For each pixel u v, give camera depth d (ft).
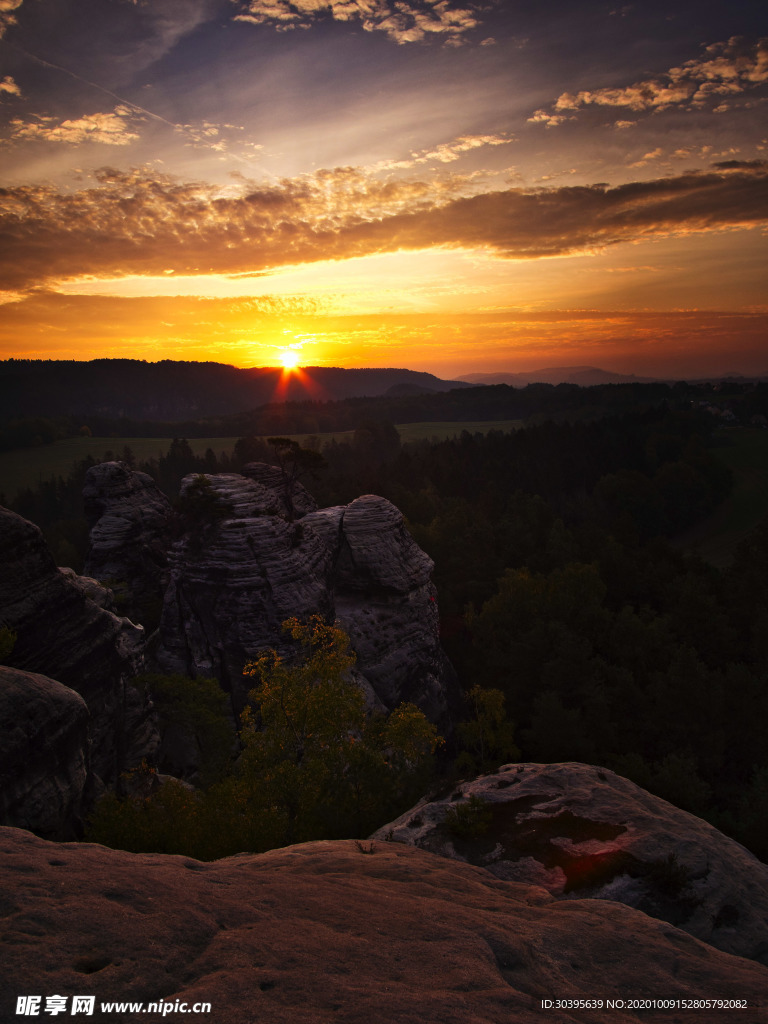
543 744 144.66
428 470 504.43
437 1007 21.56
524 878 57.36
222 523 164.86
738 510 501.97
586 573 204.23
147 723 117.91
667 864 56.44
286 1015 19.47
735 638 203.21
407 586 194.59
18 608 92.89
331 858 44.06
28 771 70.13
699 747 144.97
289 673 86.53
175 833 66.64
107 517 221.46
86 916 23.39
